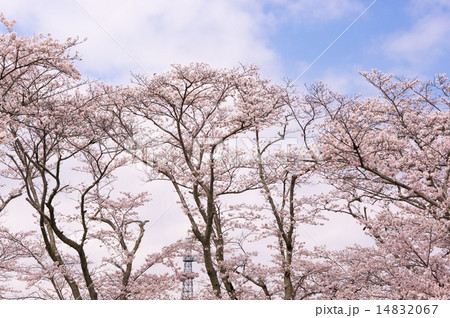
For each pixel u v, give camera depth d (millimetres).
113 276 12102
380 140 8250
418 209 8961
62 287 12359
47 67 8867
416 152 8414
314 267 12031
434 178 9461
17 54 8203
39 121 9930
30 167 12258
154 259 12117
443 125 9375
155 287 11727
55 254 11742
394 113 10578
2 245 12492
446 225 7676
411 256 8461
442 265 8484
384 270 9125
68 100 10727
